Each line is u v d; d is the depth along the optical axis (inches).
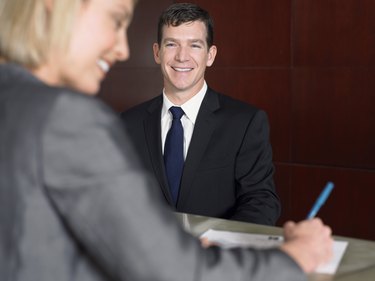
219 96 96.7
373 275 46.7
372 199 146.9
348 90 147.7
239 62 163.3
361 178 147.9
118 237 29.9
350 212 150.6
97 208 29.8
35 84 32.3
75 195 29.8
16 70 33.1
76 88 35.4
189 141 91.8
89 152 29.9
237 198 90.5
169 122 93.2
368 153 146.3
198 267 31.6
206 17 92.3
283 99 157.9
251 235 57.1
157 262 30.4
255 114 93.1
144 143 92.4
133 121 94.7
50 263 30.6
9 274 30.4
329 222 154.3
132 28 181.0
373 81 143.7
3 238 30.5
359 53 145.0
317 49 151.0
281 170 160.7
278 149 160.6
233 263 33.1
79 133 30.0
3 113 31.2
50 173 29.8
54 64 34.0
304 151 156.3
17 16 33.1
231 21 163.2
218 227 61.1
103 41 34.4
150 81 180.4
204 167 90.0
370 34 142.9
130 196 30.1
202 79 93.1
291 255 36.6
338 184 151.7
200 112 91.8
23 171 30.0
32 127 30.2
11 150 30.3
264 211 84.6
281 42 156.3
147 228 30.3
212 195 90.1
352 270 47.9
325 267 48.3
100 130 30.5
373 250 53.2
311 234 39.9
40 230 30.3
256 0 158.7
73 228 30.3
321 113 152.5
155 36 177.3
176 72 90.4
